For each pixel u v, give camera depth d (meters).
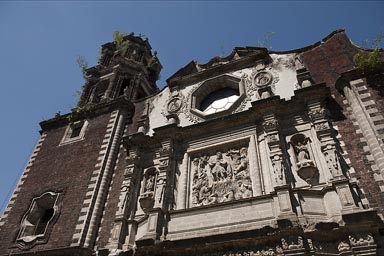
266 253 12.69
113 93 27.72
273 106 17.41
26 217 19.73
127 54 32.41
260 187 15.20
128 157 19.88
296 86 18.72
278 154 15.38
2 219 20.34
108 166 20.19
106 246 16.09
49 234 18.09
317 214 12.97
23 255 17.53
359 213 11.68
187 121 20.67
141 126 21.56
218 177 17.03
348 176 13.76
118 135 22.17
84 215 17.78
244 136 17.69
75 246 16.30
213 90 22.59
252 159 16.47
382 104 15.00
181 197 16.72
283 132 16.84
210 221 14.51
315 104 16.55
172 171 18.08
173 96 22.72
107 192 19.16
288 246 12.20
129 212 17.33
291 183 14.66
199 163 18.22
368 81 16.20
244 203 14.44
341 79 16.95
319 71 18.92
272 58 21.19
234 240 13.16
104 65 32.03
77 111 25.34
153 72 33.91
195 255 13.82
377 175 13.27
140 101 24.59
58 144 24.05
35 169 22.84
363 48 18.62
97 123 24.02
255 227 13.39
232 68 22.41
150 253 14.30
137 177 18.92
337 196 13.04
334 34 20.45
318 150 15.21
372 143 14.04
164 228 15.13
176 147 19.23
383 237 11.62
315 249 12.02
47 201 20.31
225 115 19.38
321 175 14.44
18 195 21.48
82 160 21.50
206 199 16.36
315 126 15.77
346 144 14.83
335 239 12.19
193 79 23.30
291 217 12.70
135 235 16.12
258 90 19.31
